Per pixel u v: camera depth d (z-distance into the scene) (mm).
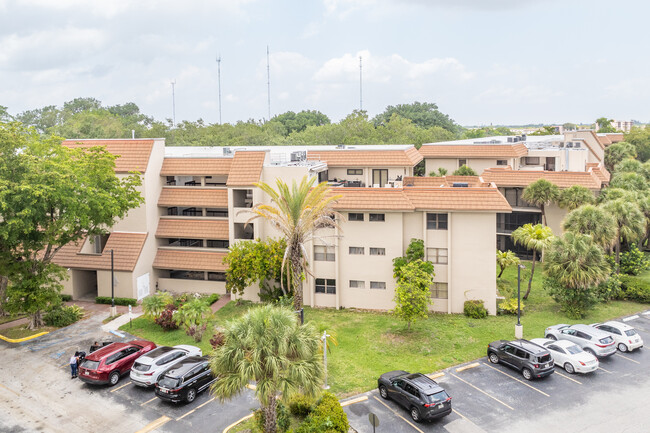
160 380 27984
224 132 110938
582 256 39656
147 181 47281
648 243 62188
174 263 47719
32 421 26438
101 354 30781
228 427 25594
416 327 38469
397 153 57812
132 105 177625
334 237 42594
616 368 31906
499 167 63812
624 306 43625
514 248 60000
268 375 21719
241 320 22500
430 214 41594
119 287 45938
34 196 34938
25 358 34312
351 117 122688
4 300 42344
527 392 28875
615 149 90500
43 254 47062
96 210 39094
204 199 48188
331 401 25141
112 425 26031
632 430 24922
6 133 35281
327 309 43281
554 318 40469
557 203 55781
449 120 186125
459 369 31859
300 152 53375
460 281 41438
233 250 43562
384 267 42219
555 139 87062
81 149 40969
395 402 27781
